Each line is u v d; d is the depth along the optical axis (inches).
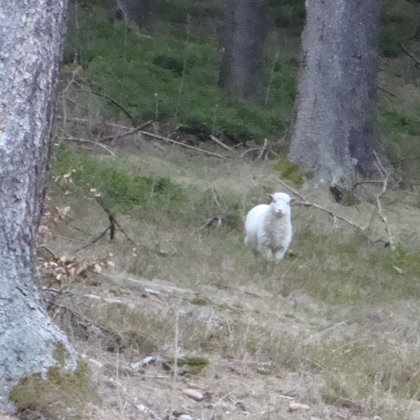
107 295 410.3
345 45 824.9
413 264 606.2
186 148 861.8
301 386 337.4
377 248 633.0
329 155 816.3
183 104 982.4
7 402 260.1
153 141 855.7
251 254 558.6
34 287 274.1
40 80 269.7
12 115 266.1
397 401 339.9
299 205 719.7
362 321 466.0
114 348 336.5
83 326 343.3
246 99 1146.7
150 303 418.3
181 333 366.6
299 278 516.1
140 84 1067.3
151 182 684.1
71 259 366.0
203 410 299.0
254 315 434.9
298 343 386.9
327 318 460.4
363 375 358.3
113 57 1153.4
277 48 1405.0
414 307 506.6
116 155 741.9
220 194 679.1
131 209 604.1
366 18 836.6
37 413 258.4
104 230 532.7
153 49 1294.3
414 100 1255.5
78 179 623.5
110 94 962.1
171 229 583.8
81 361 280.2
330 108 819.4
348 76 831.7
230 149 877.2
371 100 854.5
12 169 266.1
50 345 270.4
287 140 839.7
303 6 1614.2
